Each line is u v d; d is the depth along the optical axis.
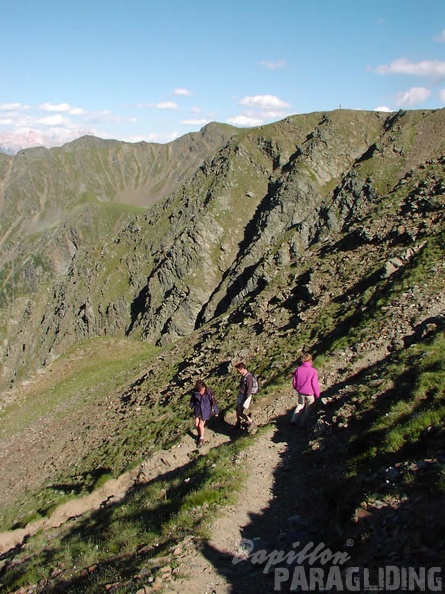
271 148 170.50
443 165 56.34
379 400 15.03
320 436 14.98
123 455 27.06
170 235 165.88
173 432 25.64
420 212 43.53
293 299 41.81
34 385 66.88
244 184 164.00
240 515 11.52
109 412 41.22
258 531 10.78
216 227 151.25
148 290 148.62
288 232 120.06
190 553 9.92
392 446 11.59
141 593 8.66
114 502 19.00
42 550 17.03
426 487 9.09
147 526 12.49
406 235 39.16
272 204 139.38
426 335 19.78
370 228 46.31
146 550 10.90
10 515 27.34
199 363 39.44
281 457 15.00
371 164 122.88
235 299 111.12
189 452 19.12
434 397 12.81
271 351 31.34
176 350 52.44
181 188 183.25
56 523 21.47
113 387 50.91
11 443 46.88
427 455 10.32
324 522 10.51
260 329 39.69
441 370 14.23
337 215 115.88
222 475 13.73
